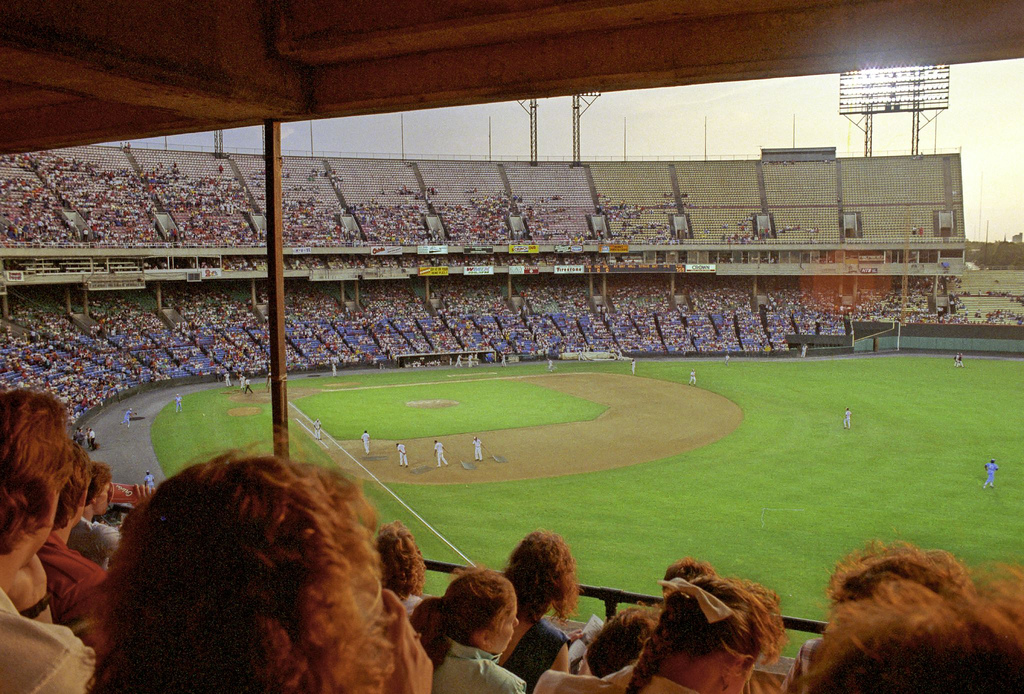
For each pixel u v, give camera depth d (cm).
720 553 2248
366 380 6116
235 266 6650
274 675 132
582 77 823
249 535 138
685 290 8444
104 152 6688
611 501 2836
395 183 8225
